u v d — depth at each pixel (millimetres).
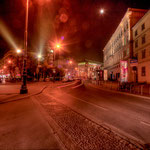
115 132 3406
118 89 15219
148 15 21469
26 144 2723
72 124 3943
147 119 4574
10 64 34906
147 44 21812
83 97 9594
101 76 34000
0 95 9516
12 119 4375
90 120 4355
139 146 2699
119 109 6039
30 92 11375
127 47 30094
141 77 23953
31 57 34969
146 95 10375
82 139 2984
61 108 6008
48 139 2949
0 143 2762
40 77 40281
